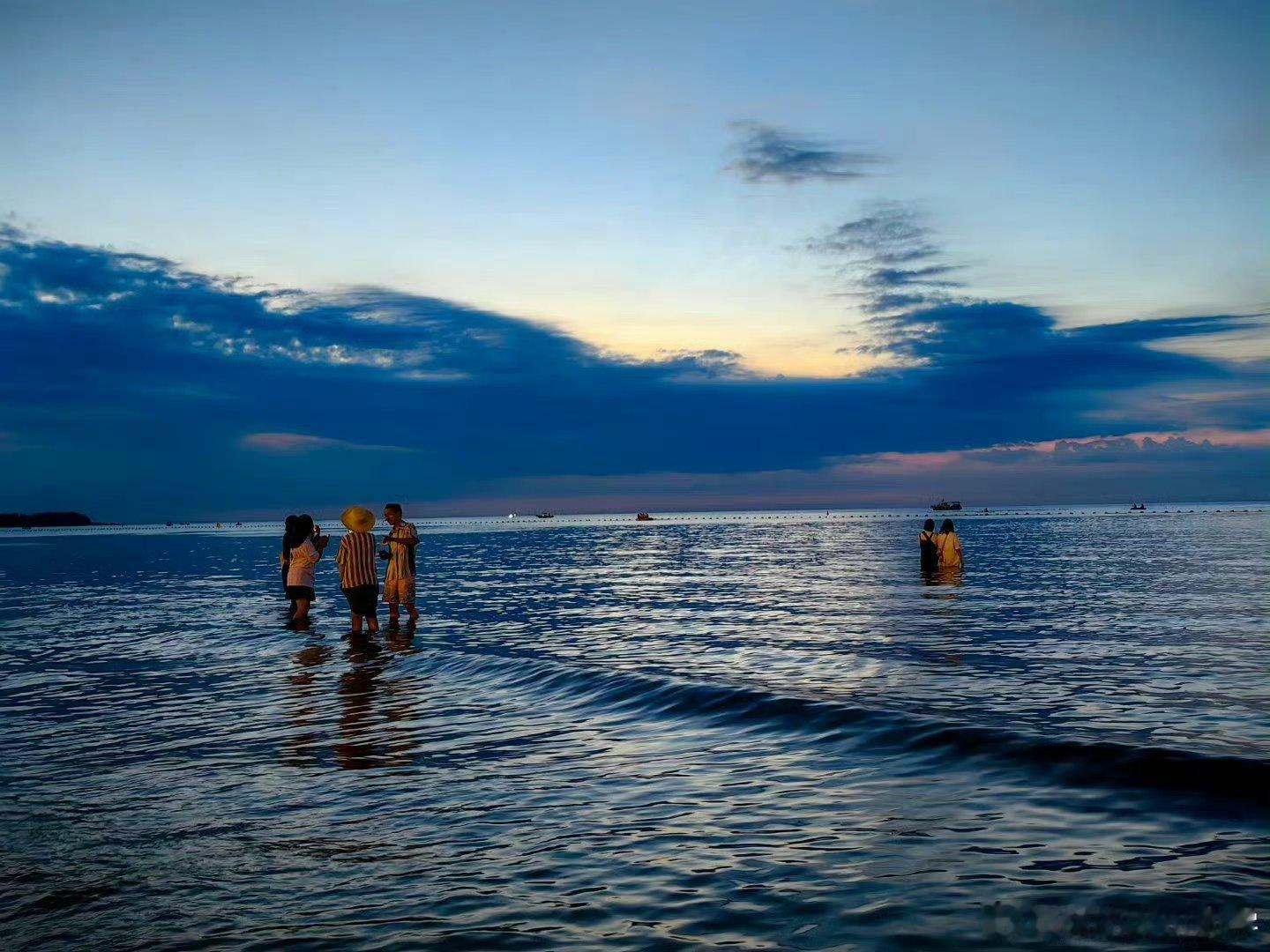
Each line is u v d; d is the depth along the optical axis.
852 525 130.88
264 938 4.26
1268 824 5.32
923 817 5.71
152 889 4.88
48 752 8.08
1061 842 5.18
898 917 4.27
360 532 15.64
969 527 96.19
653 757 7.47
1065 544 49.47
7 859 5.39
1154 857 4.89
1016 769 6.63
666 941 4.11
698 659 12.34
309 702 10.23
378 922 4.41
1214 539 53.62
